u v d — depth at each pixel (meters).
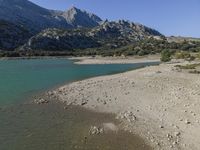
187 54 116.94
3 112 28.53
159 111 26.17
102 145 19.41
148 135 20.69
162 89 36.34
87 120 25.22
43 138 20.94
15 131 22.52
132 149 18.56
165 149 18.19
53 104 31.84
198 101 28.27
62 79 56.56
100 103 31.09
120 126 23.06
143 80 45.62
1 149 19.02
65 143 19.91
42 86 45.97
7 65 106.75
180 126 21.89
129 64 110.75
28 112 28.44
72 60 143.88
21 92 40.16
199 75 49.31
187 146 18.34
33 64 113.25
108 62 124.38
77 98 34.25
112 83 43.78
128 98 32.44
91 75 64.94
